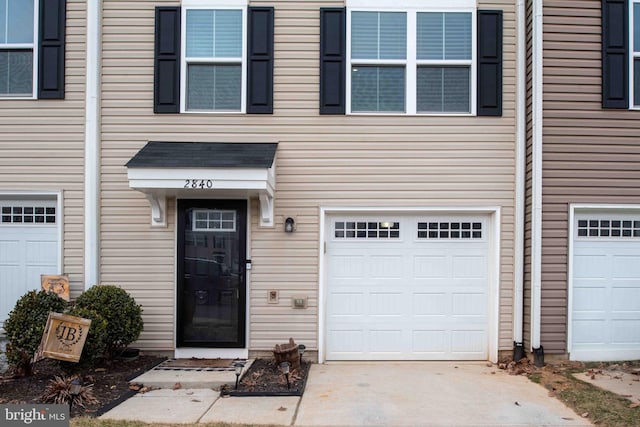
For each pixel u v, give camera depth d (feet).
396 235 22.18
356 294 22.11
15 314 18.24
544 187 21.25
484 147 21.97
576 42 21.49
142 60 21.93
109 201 21.74
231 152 20.56
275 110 21.93
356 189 21.83
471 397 16.79
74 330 16.85
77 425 13.83
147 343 21.45
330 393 17.20
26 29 21.99
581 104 21.44
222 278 21.65
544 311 21.17
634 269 21.91
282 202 21.77
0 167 21.63
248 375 18.85
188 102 22.16
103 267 21.63
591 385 17.98
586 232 21.81
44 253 22.11
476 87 22.02
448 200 21.85
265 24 21.89
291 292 21.59
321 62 21.85
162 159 19.56
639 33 21.95
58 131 21.70
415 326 22.09
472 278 22.17
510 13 22.12
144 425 13.96
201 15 22.09
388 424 14.35
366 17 22.16
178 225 21.57
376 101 22.25
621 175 21.49
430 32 22.26
